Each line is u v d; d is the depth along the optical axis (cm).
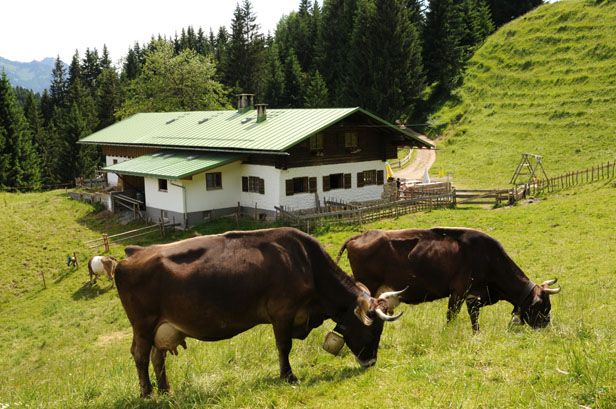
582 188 3603
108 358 1672
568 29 7281
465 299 1151
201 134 4116
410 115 7419
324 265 907
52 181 7512
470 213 3353
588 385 684
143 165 3781
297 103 8162
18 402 990
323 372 920
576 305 1395
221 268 848
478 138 6019
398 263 1132
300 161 3453
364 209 3253
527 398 677
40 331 2319
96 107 9281
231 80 8688
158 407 830
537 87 6538
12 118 6831
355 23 7619
